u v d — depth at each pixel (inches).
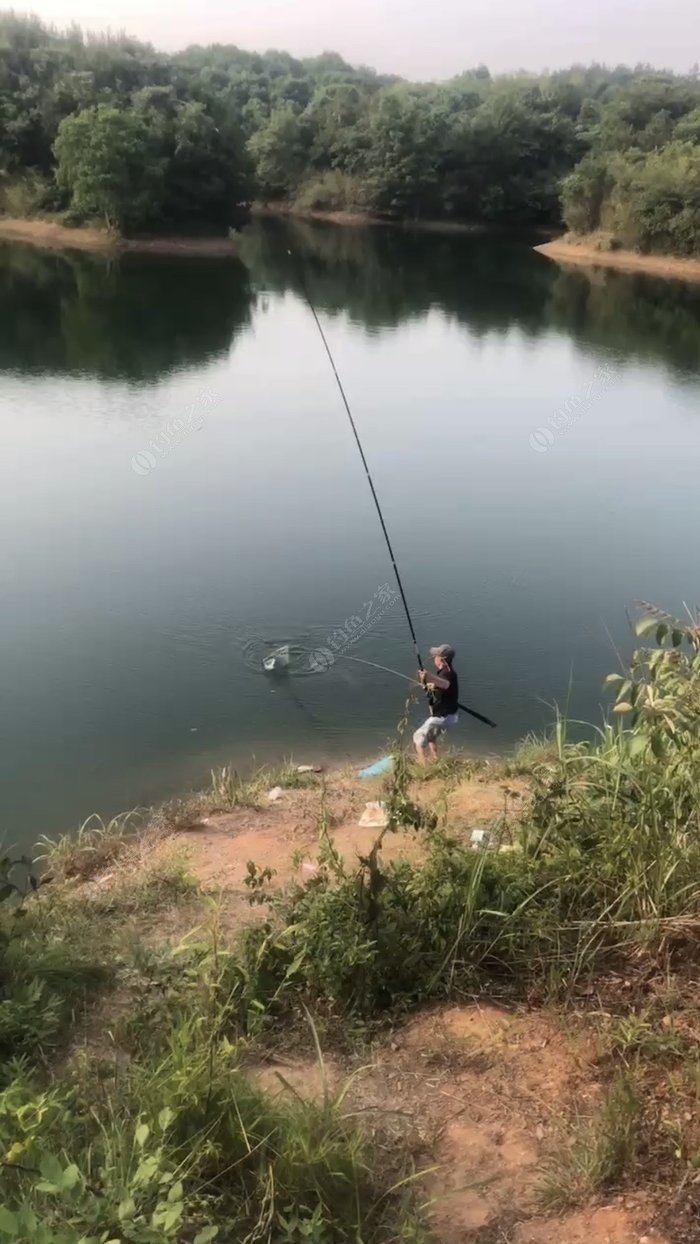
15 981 143.8
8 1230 73.8
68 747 329.4
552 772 182.4
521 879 149.1
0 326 1154.0
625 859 145.6
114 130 1849.2
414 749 328.2
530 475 679.7
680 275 1932.8
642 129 2586.1
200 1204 96.0
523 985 137.6
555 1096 115.6
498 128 2632.9
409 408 869.2
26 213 2027.6
